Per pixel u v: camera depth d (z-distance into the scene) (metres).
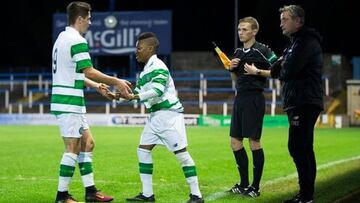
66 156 7.12
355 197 8.34
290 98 7.20
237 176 10.23
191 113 33.78
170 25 33.53
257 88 8.10
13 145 17.05
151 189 7.59
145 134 7.43
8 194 8.24
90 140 7.50
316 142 18.28
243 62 8.16
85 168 7.50
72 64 7.02
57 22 34.62
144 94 7.05
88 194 7.54
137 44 7.30
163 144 7.35
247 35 8.17
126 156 13.67
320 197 7.91
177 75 37.41
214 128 27.48
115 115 31.14
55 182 9.41
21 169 11.18
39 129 26.36
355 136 21.33
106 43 34.50
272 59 8.11
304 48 6.98
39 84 37.19
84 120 7.30
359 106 30.66
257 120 8.09
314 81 7.11
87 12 7.19
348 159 12.88
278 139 19.39
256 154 8.16
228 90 33.69
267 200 7.76
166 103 7.28
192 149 15.55
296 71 7.02
